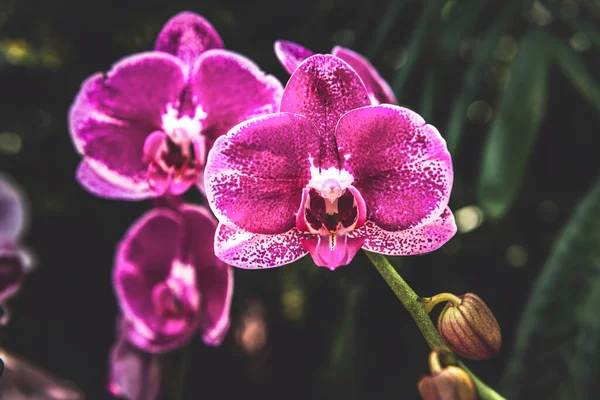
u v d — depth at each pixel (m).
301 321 1.03
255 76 0.38
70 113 0.40
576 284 0.59
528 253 0.96
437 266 0.93
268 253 0.34
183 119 0.39
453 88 0.89
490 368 0.93
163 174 0.39
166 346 0.46
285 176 0.34
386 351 0.92
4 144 1.01
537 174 0.94
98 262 1.02
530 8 0.83
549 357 0.58
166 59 0.39
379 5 0.88
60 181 1.00
